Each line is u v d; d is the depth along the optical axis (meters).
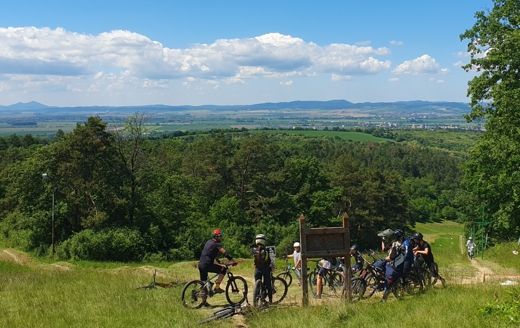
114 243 45.75
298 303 12.68
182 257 51.06
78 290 15.09
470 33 29.33
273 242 63.03
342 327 10.00
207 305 12.59
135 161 53.34
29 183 53.25
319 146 135.88
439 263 23.52
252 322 10.91
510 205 30.69
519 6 27.73
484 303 10.32
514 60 26.81
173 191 55.69
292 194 74.38
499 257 26.20
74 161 50.91
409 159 138.88
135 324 10.76
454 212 112.25
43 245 48.75
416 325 9.25
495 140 28.03
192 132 169.75
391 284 12.36
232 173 73.81
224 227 62.22
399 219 83.25
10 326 10.52
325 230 12.03
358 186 80.06
